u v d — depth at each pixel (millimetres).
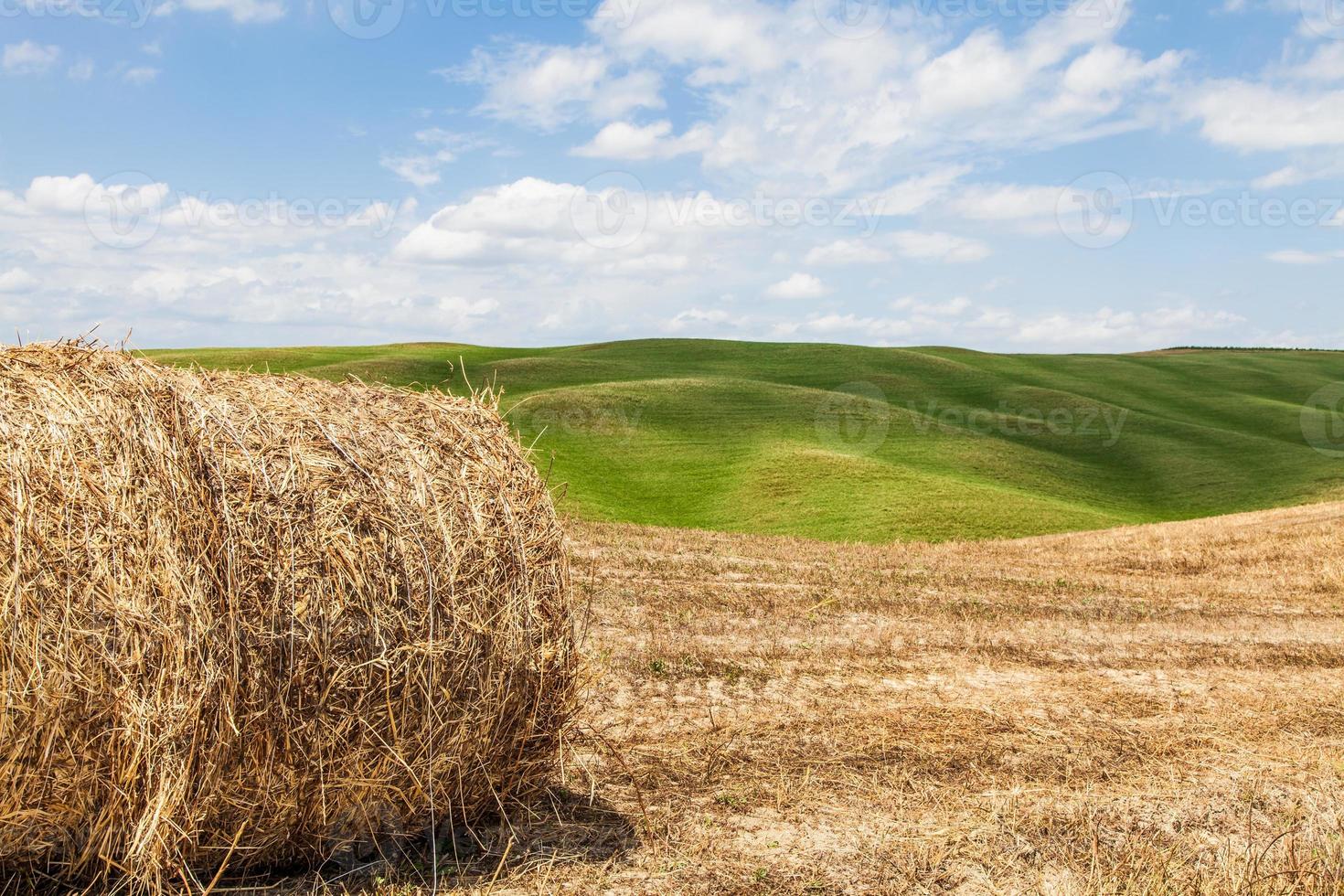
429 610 4789
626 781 6184
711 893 4770
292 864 4812
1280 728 7957
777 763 6613
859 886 4902
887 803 5992
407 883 4730
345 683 4555
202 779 4281
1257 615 13773
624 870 4977
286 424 4848
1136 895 4777
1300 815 5992
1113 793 6309
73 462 4188
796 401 57156
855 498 38375
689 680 8719
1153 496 47719
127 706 4117
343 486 4758
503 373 63500
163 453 4363
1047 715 8125
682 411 53312
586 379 63781
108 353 4660
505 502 5250
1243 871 4977
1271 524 23859
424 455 5129
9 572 3949
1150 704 8625
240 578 4340
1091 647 10977
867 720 7699
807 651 10094
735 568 15891
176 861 4340
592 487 39406
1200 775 6719
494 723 5113
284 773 4457
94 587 4082
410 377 59250
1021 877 5047
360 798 4746
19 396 4289
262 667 4355
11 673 3918
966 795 6180
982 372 72062
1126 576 17719
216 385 4949
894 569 17016
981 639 11070
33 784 4035
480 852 5129
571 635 5500
